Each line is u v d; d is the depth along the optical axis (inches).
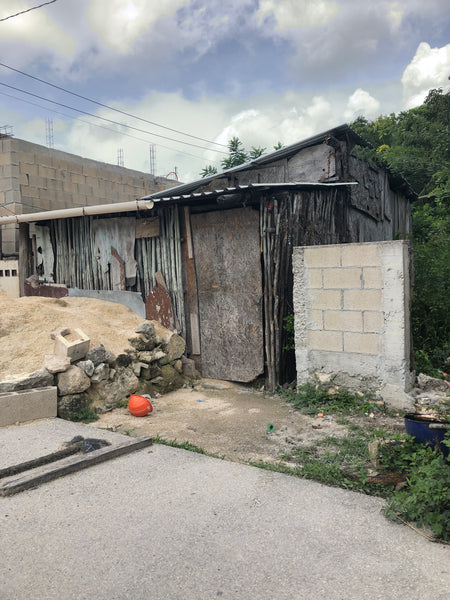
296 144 356.8
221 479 149.1
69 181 549.0
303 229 294.4
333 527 119.0
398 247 222.8
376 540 112.9
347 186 362.6
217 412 243.3
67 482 148.3
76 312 301.3
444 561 104.1
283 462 172.1
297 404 244.2
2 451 173.0
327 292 244.7
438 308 315.3
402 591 93.9
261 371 288.8
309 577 98.7
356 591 94.0
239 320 296.0
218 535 115.6
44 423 209.0
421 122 923.4
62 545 112.7
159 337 293.9
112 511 129.0
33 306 281.4
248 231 290.0
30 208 505.7
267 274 283.1
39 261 400.8
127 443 175.5
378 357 231.9
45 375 223.1
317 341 249.9
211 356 309.1
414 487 125.9
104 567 103.5
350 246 236.2
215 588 95.7
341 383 244.1
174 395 279.0
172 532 117.4
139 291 341.1
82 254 372.8
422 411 196.5
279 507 129.9
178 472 155.0
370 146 411.5
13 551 110.4
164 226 326.6
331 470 153.7
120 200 615.2
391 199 536.1
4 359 233.8
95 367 246.5
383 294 228.5
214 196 287.6
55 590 96.2
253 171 384.2
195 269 312.8
